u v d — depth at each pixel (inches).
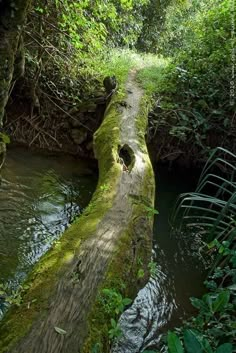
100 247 113.3
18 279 131.0
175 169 248.8
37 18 223.9
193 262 157.6
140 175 158.7
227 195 228.1
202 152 235.3
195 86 248.1
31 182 203.9
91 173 227.1
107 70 278.7
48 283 95.2
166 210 201.3
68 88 253.1
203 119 233.8
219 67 245.9
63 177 216.7
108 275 105.4
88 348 84.0
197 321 101.7
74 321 87.3
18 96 245.6
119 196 141.0
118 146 176.4
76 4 217.2
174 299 133.6
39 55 236.2
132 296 116.9
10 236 155.9
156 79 275.7
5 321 86.7
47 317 85.6
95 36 249.1
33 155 234.4
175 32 467.5
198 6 462.6
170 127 240.2
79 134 246.2
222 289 110.3
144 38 462.6
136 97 240.1
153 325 119.9
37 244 153.8
